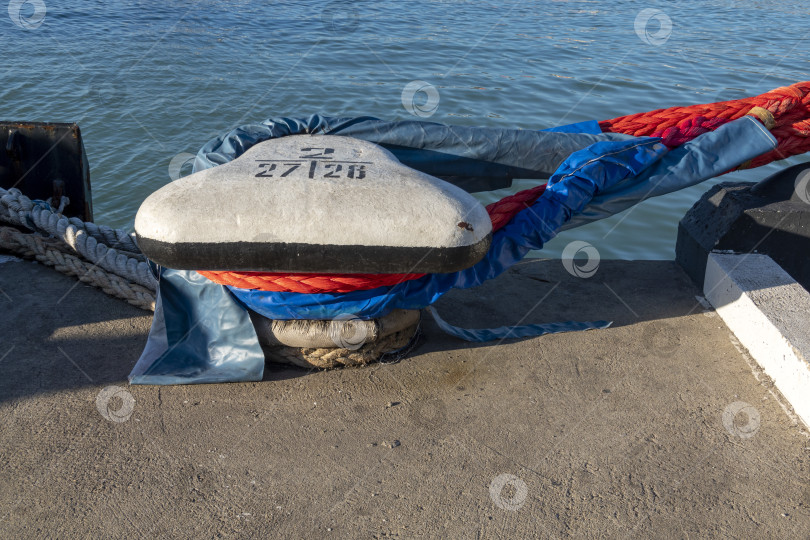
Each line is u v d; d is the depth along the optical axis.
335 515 2.14
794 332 2.72
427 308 3.23
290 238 2.38
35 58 12.84
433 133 3.19
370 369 2.83
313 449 2.40
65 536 2.04
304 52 13.82
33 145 3.94
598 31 16.47
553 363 2.87
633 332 3.10
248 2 18.94
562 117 10.33
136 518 2.11
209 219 2.38
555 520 2.12
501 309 3.30
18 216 3.59
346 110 10.59
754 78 12.45
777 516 2.14
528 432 2.49
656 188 3.18
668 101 11.08
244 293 2.73
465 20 17.41
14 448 2.35
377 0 19.86
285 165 2.62
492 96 11.26
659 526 2.11
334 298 2.69
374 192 2.46
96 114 10.28
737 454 2.39
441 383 2.74
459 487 2.24
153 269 3.13
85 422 2.48
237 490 2.22
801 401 2.56
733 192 3.51
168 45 14.01
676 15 18.88
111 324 3.06
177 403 2.60
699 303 3.34
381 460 2.35
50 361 2.79
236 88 11.56
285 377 2.78
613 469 2.33
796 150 3.45
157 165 8.85
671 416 2.58
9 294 3.22
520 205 2.96
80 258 3.50
